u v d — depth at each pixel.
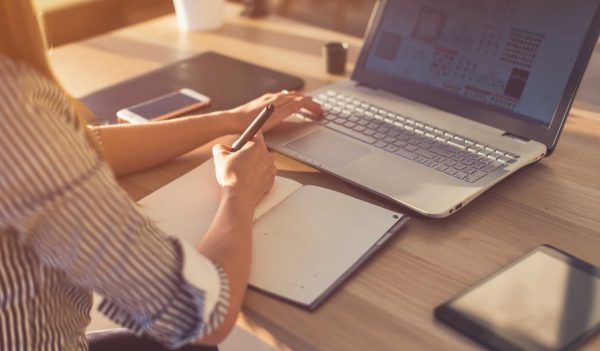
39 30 0.60
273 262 0.78
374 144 1.03
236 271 0.71
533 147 0.99
